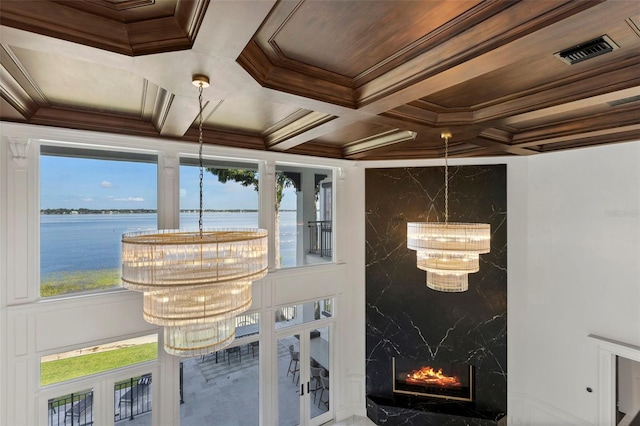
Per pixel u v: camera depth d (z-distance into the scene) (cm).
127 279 170
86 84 233
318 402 491
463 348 461
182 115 268
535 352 435
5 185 284
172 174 363
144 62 169
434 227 276
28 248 295
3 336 283
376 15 154
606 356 370
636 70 195
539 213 432
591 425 380
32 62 198
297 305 463
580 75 212
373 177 501
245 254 180
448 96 251
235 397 419
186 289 164
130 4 146
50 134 292
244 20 133
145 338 351
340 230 507
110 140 319
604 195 373
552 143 399
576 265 396
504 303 450
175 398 363
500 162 455
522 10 142
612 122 290
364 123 342
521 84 229
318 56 193
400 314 485
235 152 397
